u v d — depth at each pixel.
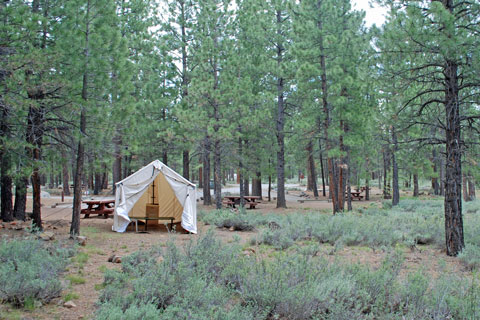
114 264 7.20
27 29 8.14
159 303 4.50
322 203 26.66
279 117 21.39
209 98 18.00
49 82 8.42
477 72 8.10
